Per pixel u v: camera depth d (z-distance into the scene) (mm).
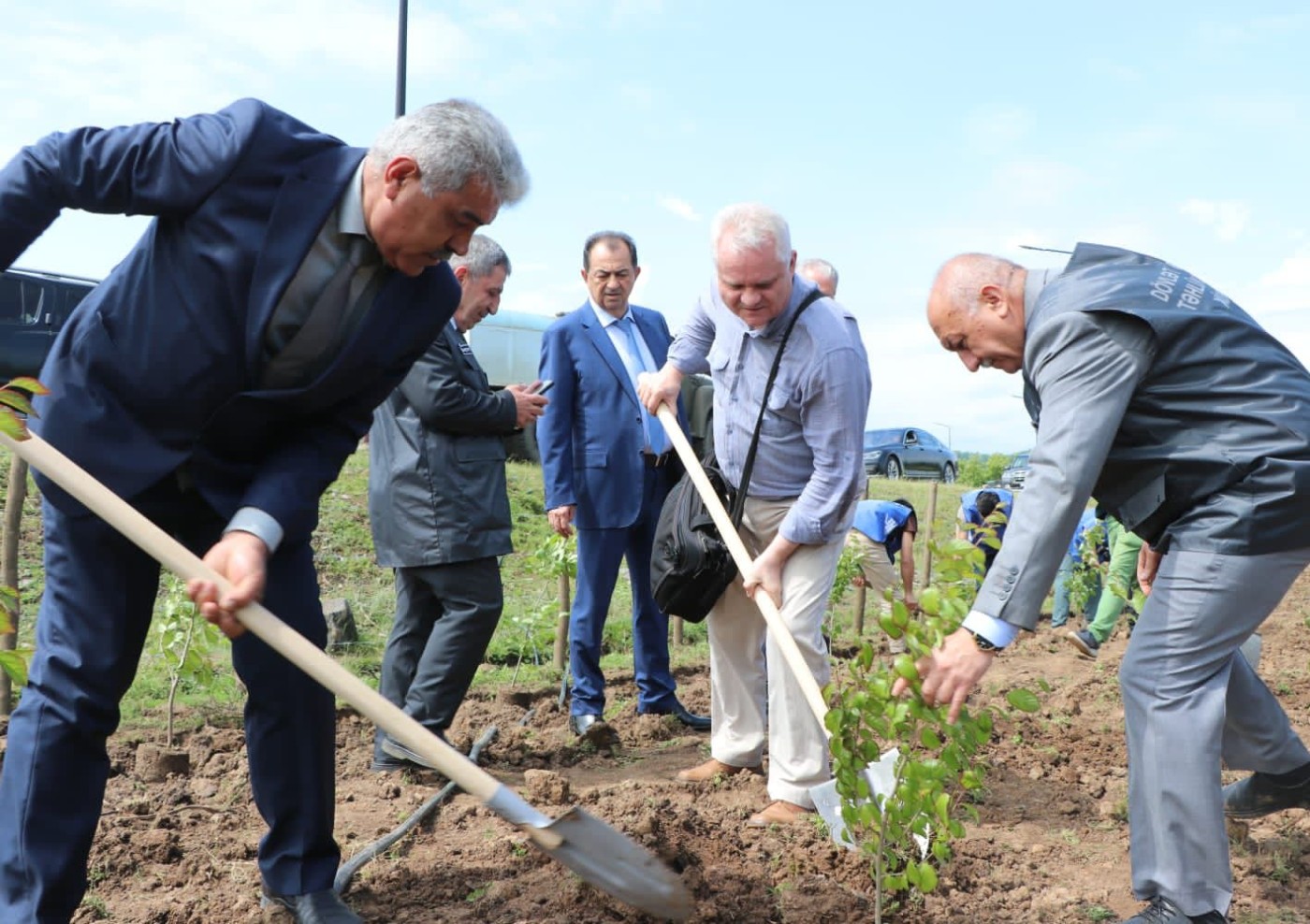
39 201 2549
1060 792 4598
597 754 5371
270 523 2666
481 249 4543
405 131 2535
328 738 3014
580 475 5656
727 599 4535
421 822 4055
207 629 5086
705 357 4578
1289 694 6211
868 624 9875
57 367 2695
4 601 2732
